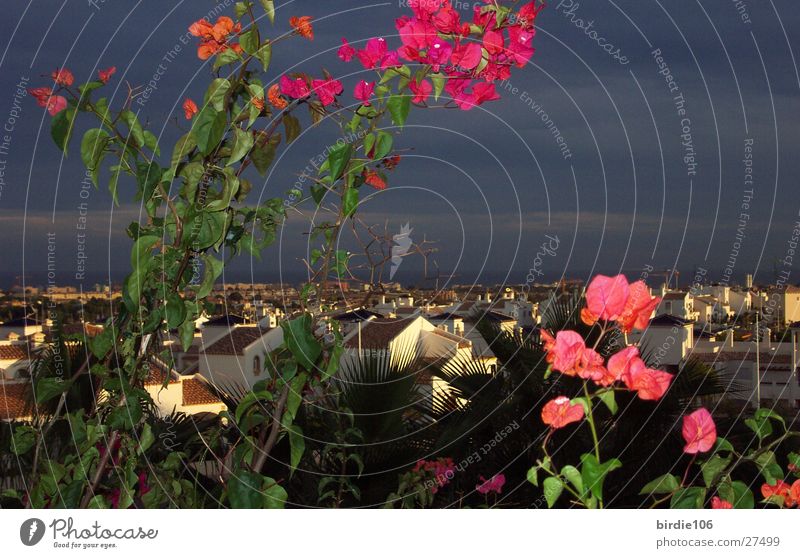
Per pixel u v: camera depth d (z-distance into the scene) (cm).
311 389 164
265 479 159
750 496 158
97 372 153
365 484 333
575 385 340
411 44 159
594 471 139
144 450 158
